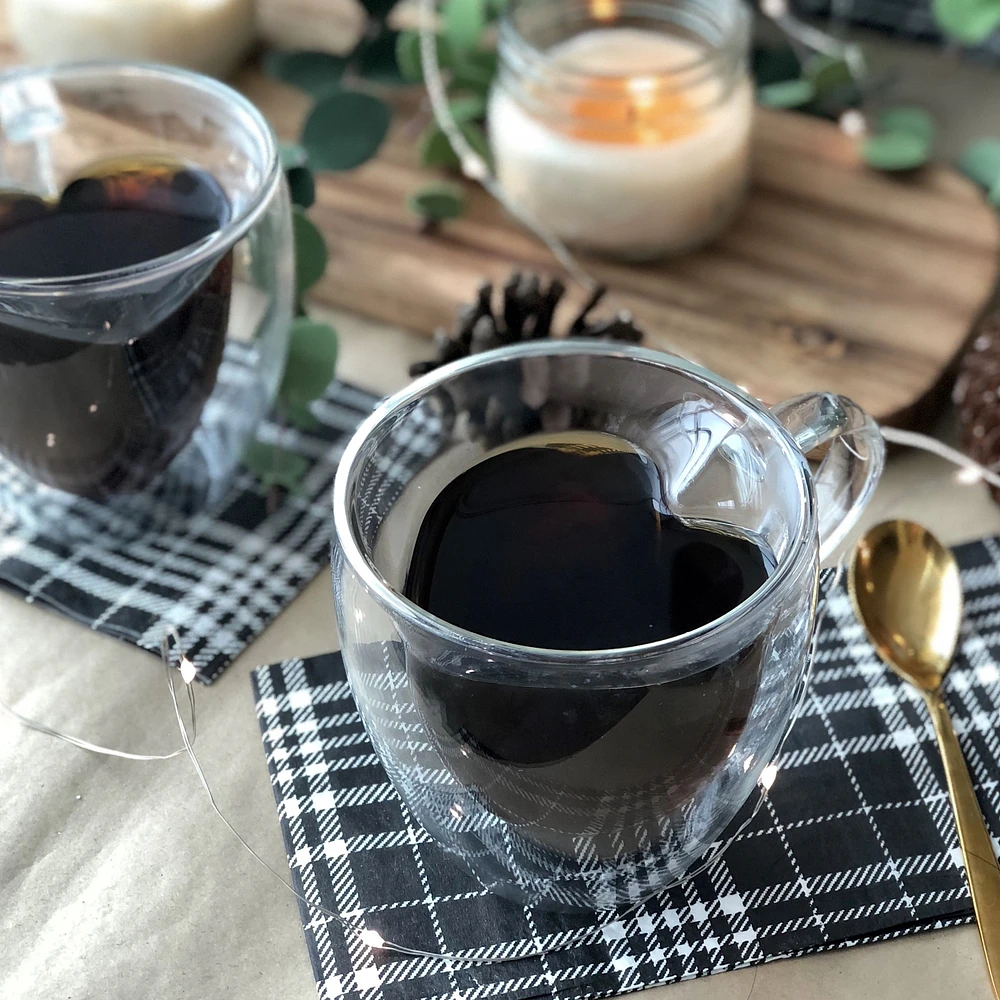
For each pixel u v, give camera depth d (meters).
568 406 0.28
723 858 0.28
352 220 0.44
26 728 0.31
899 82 0.51
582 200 0.41
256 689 0.32
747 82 0.43
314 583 0.34
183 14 0.47
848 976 0.27
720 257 0.43
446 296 0.41
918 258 0.42
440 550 0.26
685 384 0.27
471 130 0.45
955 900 0.28
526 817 0.25
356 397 0.39
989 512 0.35
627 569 0.25
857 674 0.32
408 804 0.28
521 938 0.27
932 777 0.30
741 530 0.26
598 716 0.23
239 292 0.32
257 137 0.32
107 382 0.31
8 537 0.35
